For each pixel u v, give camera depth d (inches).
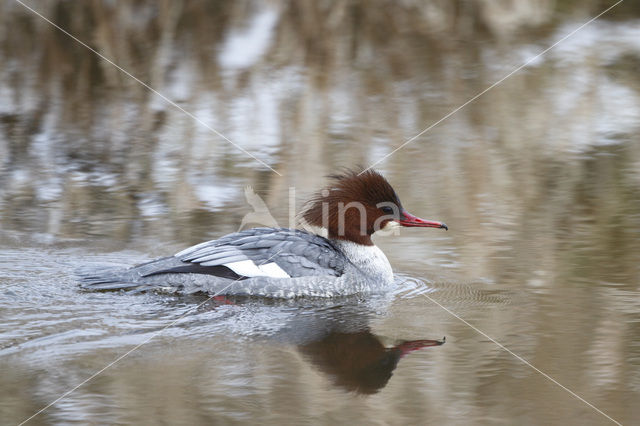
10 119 714.2
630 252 456.8
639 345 342.3
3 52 896.9
